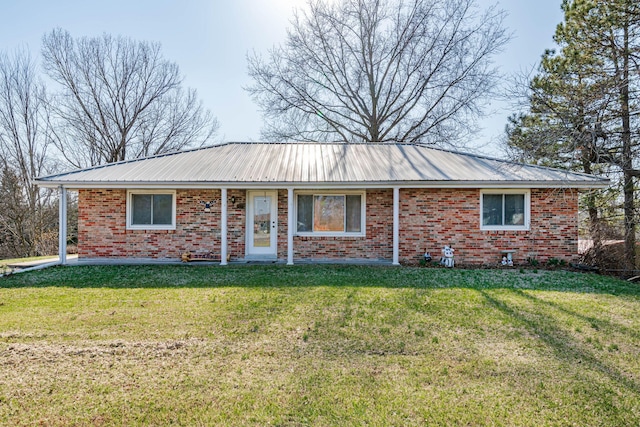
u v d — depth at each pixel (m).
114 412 3.39
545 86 14.55
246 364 4.38
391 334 5.34
